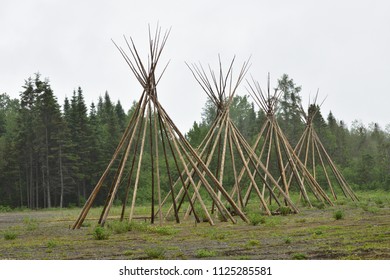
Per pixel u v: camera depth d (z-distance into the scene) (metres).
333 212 22.28
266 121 27.88
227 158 53.50
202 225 19.88
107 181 53.94
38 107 51.78
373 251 11.62
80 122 54.62
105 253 13.00
